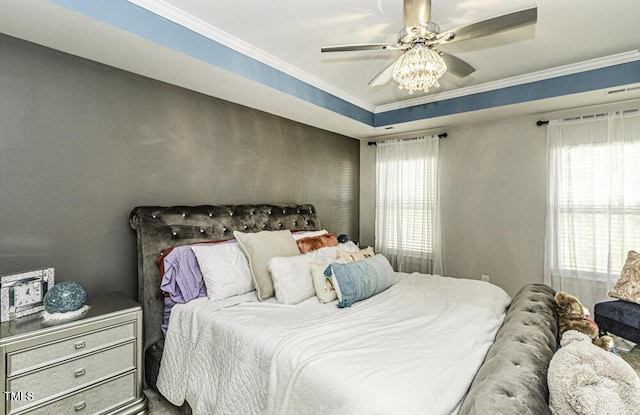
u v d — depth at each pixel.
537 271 3.38
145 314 2.14
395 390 1.11
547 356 1.26
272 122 3.39
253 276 2.25
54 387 1.56
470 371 1.28
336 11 1.95
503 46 2.39
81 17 1.55
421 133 4.18
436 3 1.88
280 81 2.66
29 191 1.84
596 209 3.02
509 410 0.91
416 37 1.67
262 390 1.48
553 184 3.23
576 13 1.96
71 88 1.99
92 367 1.69
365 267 2.31
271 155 3.38
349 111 3.53
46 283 1.77
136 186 2.31
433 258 4.03
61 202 1.96
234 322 1.76
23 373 1.46
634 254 2.72
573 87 2.73
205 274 2.18
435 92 3.41
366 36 2.25
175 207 2.41
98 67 2.11
